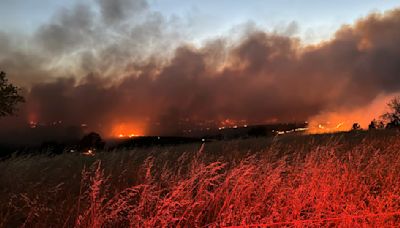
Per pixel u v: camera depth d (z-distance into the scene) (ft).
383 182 22.90
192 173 19.75
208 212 17.76
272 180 18.94
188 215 16.67
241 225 15.24
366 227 16.26
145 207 17.53
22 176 25.17
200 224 16.97
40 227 16.78
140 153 40.55
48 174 27.40
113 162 31.73
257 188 19.22
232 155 36.22
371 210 17.84
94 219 15.55
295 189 18.63
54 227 16.74
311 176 21.38
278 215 16.52
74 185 24.06
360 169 25.20
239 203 17.07
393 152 30.71
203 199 18.43
